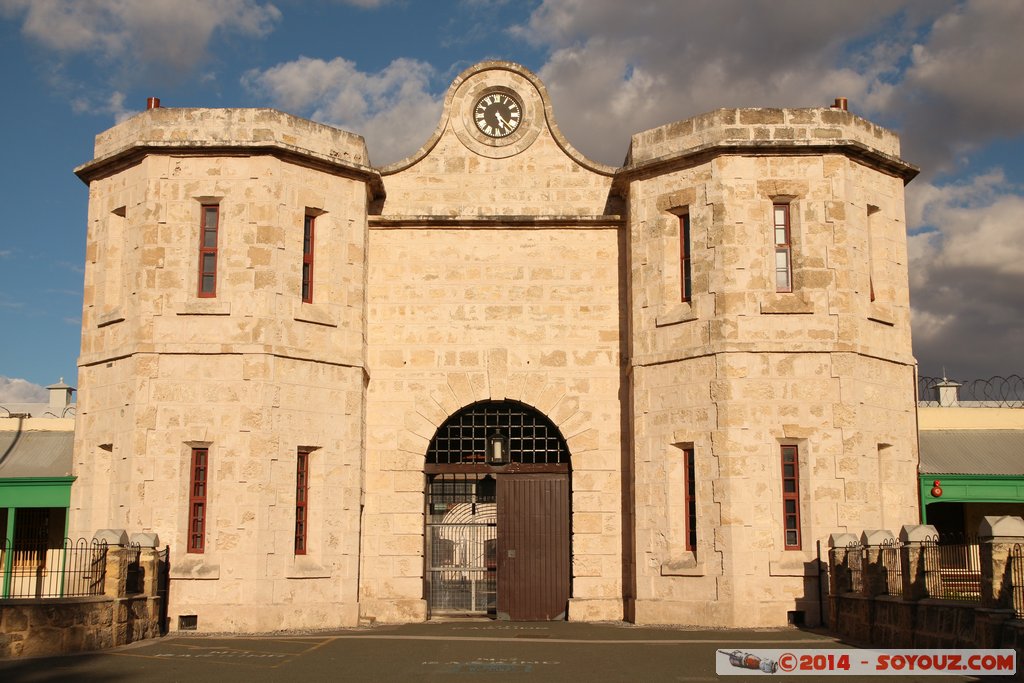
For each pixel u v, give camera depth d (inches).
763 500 870.4
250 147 896.3
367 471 979.3
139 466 861.8
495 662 634.2
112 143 943.0
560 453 1002.1
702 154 921.5
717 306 898.7
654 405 930.1
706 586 870.4
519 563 980.6
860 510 872.3
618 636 796.0
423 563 976.3
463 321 1002.7
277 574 858.8
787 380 886.4
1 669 593.3
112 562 725.9
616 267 1010.7
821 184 913.5
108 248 932.0
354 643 745.6
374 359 995.3
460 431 1007.0
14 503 944.3
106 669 597.3
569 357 998.4
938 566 662.5
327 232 940.0
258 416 865.5
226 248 893.2
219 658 652.7
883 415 915.4
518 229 1016.9
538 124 1032.8
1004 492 986.7
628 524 969.5
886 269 949.2
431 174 1024.9
